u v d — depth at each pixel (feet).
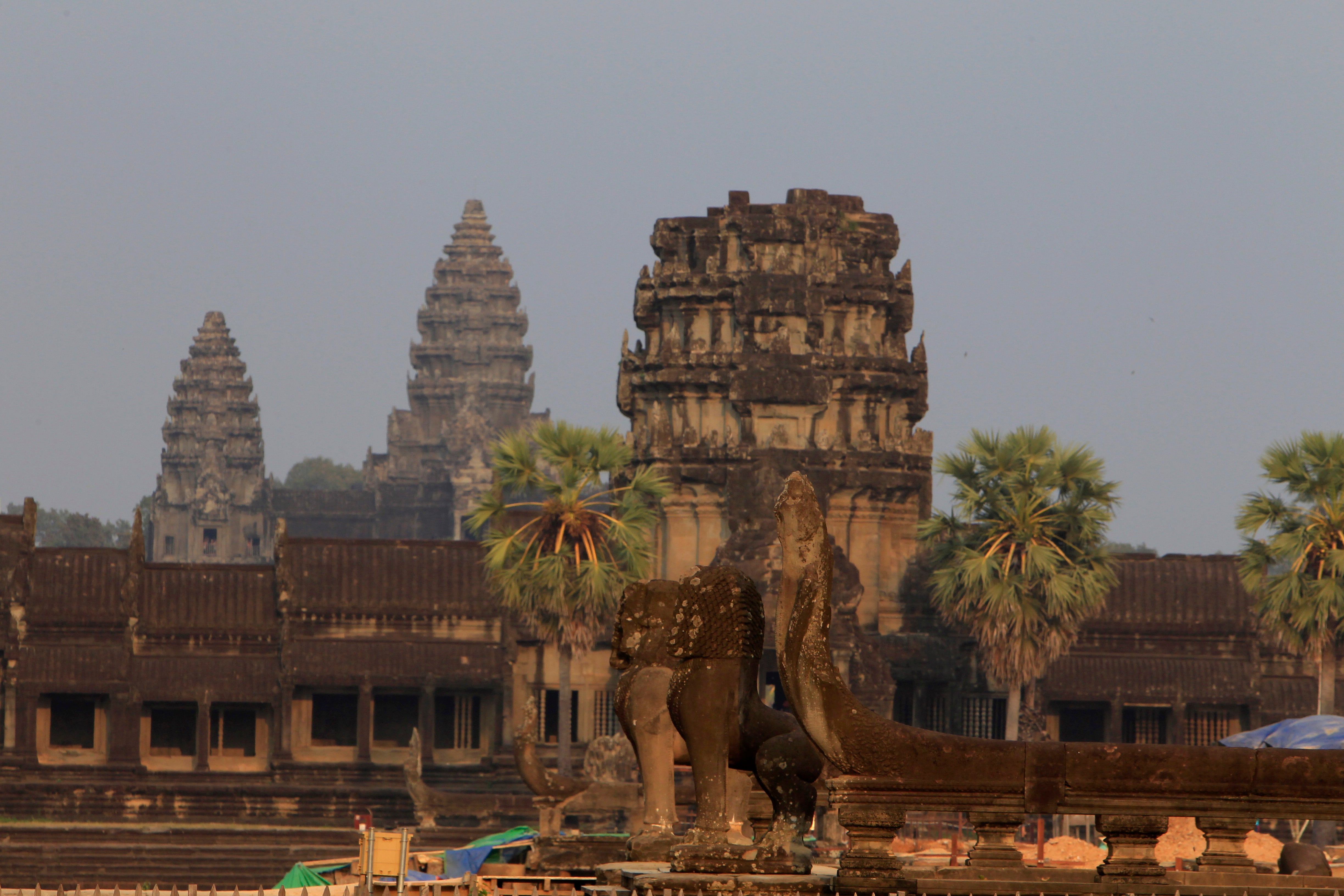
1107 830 62.23
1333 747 185.37
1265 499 265.75
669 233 321.52
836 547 293.64
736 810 72.13
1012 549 270.46
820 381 309.63
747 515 302.45
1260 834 208.54
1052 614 268.00
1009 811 62.13
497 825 269.03
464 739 323.37
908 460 317.63
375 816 299.17
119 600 310.04
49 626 305.94
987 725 304.09
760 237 315.78
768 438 310.45
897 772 61.87
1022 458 274.36
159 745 317.83
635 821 173.17
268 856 259.39
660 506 313.53
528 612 279.08
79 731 313.94
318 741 329.31
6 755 299.38
